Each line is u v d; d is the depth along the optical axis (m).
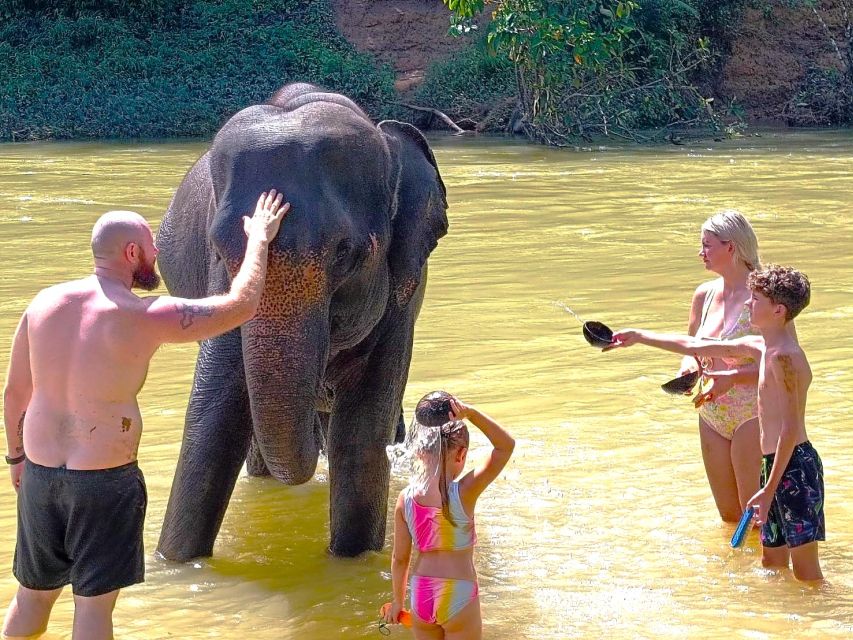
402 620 4.20
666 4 27.64
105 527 4.01
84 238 13.20
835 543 5.22
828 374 7.76
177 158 22.08
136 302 4.03
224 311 4.03
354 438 5.20
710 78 30.02
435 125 28.30
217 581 4.94
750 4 30.80
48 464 3.99
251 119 4.64
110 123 27.02
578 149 23.80
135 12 30.81
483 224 14.24
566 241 13.04
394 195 4.93
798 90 30.05
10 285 10.69
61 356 4.00
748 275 5.00
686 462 6.24
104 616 4.06
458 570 4.09
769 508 4.86
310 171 4.43
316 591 4.85
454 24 24.27
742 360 5.24
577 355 8.40
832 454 6.27
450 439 4.06
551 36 23.20
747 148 23.73
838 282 10.68
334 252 4.36
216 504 5.08
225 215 4.34
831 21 31.14
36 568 4.16
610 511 5.59
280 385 4.25
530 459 6.28
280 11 31.41
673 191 17.16
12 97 27.59
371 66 29.30
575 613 4.57
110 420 4.00
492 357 8.36
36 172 19.84
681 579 4.88
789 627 4.44
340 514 5.25
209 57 29.20
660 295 10.23
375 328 5.14
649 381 7.75
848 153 22.33
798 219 14.41
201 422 4.99
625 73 26.03
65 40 29.44
